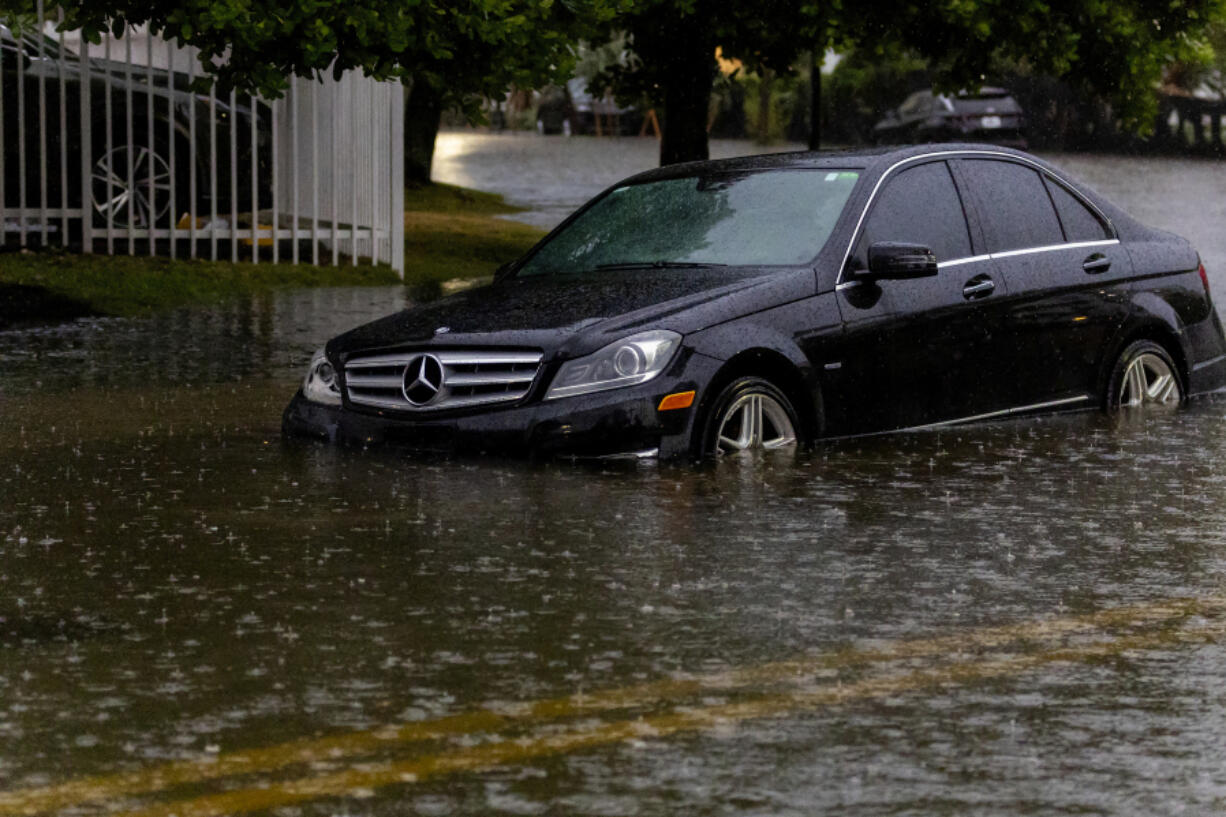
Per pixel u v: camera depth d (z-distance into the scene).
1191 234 42.38
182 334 25.28
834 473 14.98
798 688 9.21
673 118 38.94
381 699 9.02
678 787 7.79
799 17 35.94
